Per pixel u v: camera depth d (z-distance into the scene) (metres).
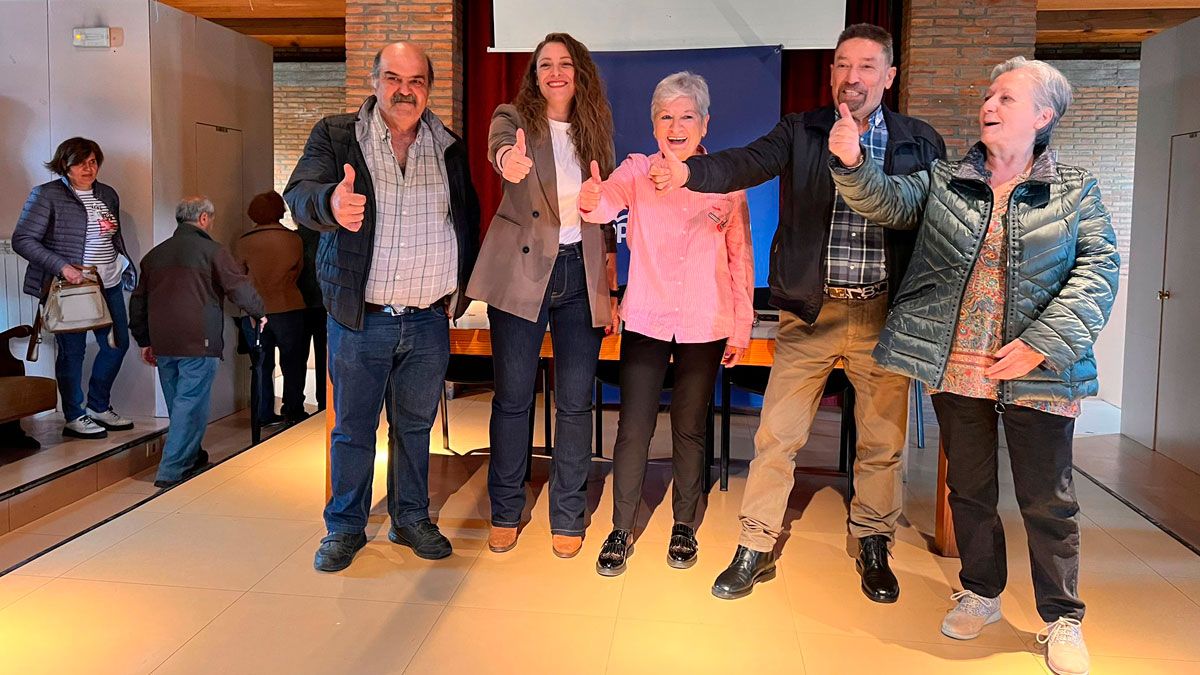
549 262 3.04
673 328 3.05
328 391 3.65
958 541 2.73
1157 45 5.51
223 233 6.59
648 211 3.03
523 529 3.56
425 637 2.67
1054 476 2.45
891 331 2.62
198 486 4.12
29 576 3.07
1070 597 2.54
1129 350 5.89
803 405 3.00
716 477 4.41
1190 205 5.14
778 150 2.82
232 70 6.63
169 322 4.81
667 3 5.97
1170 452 5.38
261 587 3.00
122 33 5.75
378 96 2.96
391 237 3.00
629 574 3.13
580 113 3.04
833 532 3.60
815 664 2.54
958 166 2.55
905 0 5.85
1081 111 9.69
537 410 6.05
